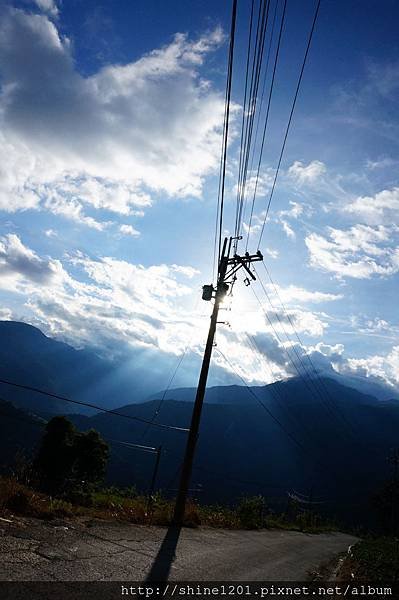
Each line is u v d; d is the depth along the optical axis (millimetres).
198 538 14336
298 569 13320
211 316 19219
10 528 8297
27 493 10617
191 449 17594
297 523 49625
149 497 20891
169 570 8570
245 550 14445
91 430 43875
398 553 18953
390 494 72188
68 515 11258
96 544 9094
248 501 31266
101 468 44156
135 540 10828
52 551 7605
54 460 41312
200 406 18172
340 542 38062
